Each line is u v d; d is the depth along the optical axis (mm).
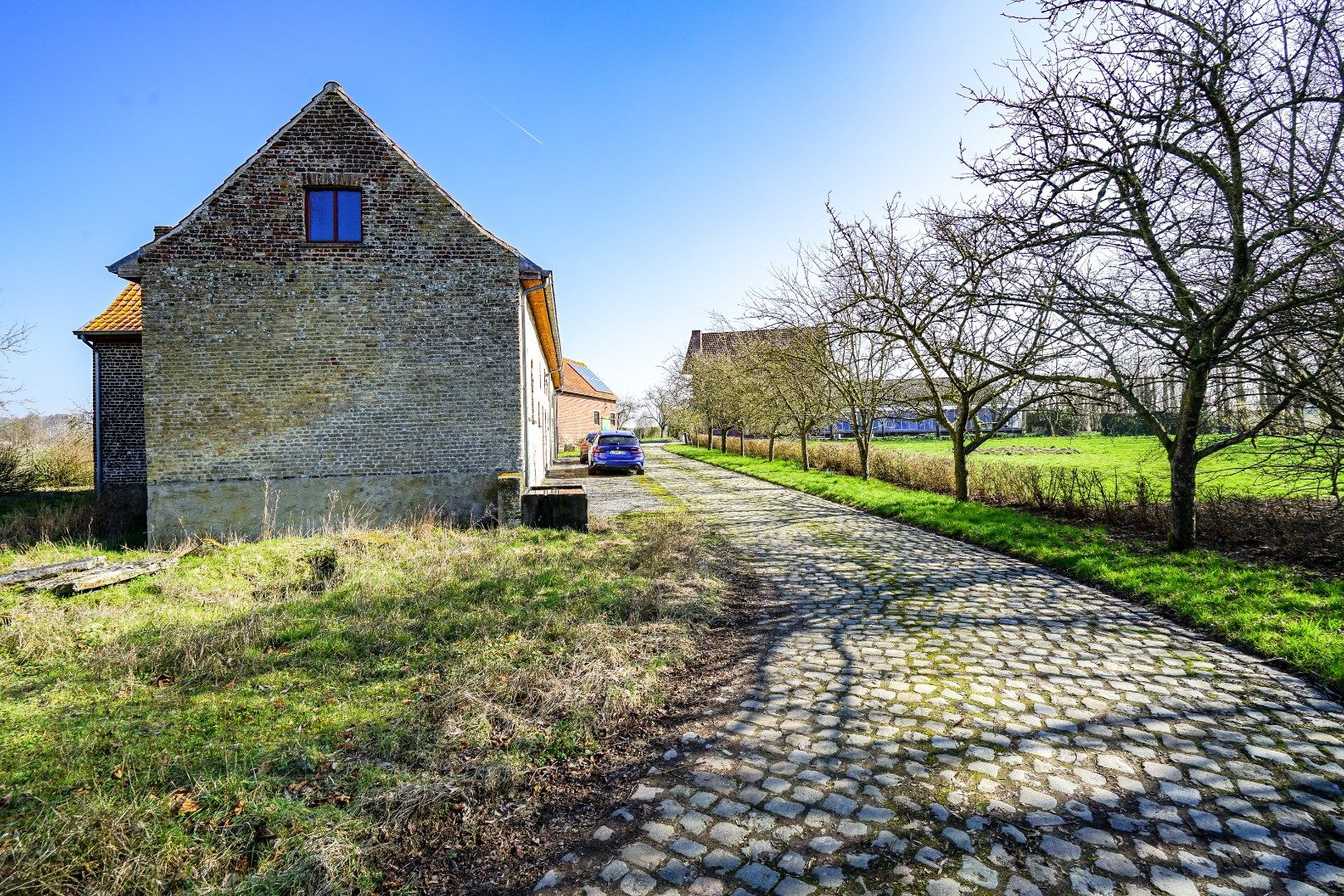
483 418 11148
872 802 3029
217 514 10633
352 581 7016
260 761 3486
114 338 14188
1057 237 7023
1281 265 6398
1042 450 27906
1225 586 6105
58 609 6004
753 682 4555
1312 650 4551
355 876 2666
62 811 2980
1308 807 2904
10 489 17344
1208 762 3301
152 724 3939
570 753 3643
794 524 11359
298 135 10805
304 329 10828
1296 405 7090
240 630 5387
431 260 11070
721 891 2484
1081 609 6004
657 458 34969
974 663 4711
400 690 4438
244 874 2662
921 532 10438
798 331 15703
